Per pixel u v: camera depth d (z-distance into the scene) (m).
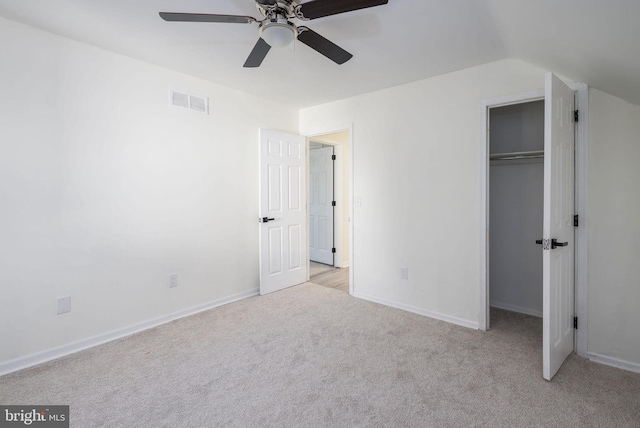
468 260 2.84
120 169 2.64
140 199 2.77
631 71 1.71
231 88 3.40
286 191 3.95
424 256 3.11
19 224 2.18
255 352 2.39
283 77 3.06
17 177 2.16
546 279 1.94
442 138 2.96
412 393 1.89
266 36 1.75
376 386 1.96
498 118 3.27
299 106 4.04
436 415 1.71
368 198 3.51
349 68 2.80
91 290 2.50
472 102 2.78
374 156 3.45
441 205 2.99
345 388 1.94
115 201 2.62
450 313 2.96
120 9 1.95
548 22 1.68
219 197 3.35
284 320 2.99
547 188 1.92
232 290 3.50
